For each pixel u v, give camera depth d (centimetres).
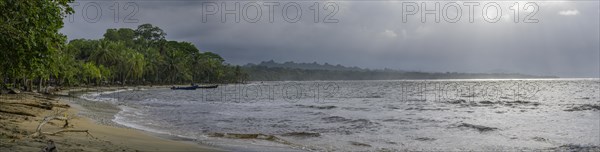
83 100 4269
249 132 1902
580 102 4981
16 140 1023
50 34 1270
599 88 11150
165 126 2073
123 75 10419
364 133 1902
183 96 6431
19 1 1098
